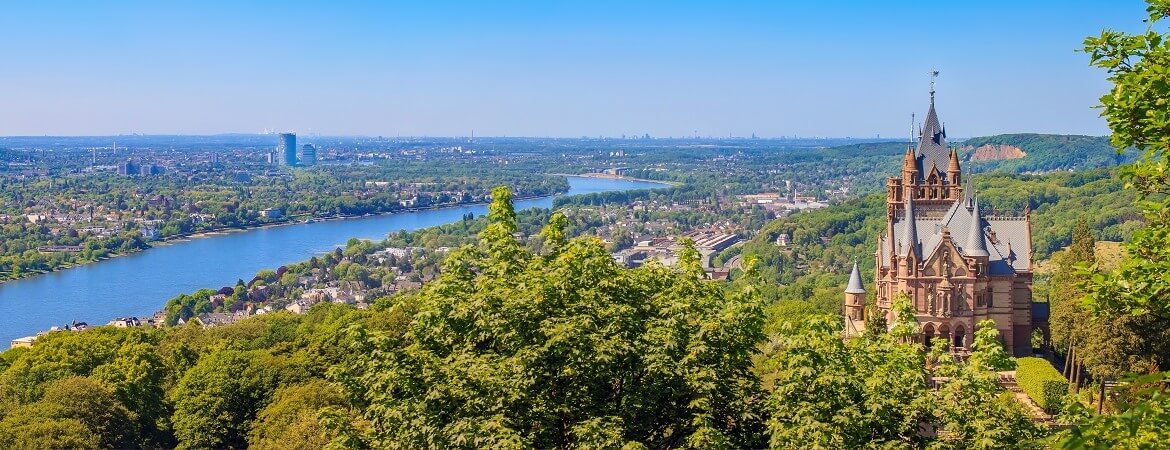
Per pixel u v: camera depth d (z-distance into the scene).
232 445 160.62
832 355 60.28
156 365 172.88
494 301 62.22
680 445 63.19
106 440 142.00
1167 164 53.88
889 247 174.00
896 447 58.19
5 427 133.12
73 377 150.88
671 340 59.81
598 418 57.03
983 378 60.62
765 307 66.31
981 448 57.53
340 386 65.94
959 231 171.12
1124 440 40.19
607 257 68.62
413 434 59.03
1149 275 54.62
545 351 59.94
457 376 58.78
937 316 167.25
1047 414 135.62
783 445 56.53
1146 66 53.00
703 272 71.81
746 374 65.00
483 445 55.38
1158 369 127.94
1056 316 155.38
